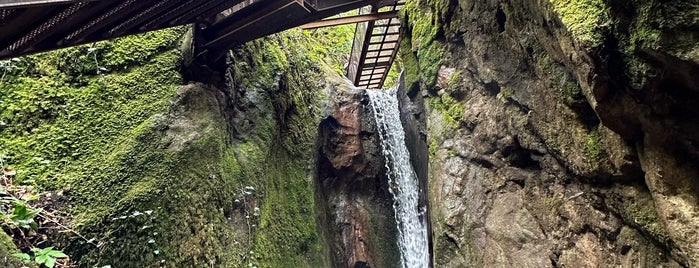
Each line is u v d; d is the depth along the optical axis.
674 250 2.71
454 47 5.75
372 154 9.32
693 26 2.04
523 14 3.74
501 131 4.70
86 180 4.21
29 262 3.26
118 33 4.25
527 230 4.29
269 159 6.78
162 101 5.18
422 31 6.50
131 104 5.00
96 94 4.88
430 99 6.29
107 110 4.83
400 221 9.30
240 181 5.71
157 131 4.89
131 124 4.84
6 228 3.58
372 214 8.99
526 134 4.23
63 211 3.94
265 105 6.85
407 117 9.09
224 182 5.34
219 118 5.66
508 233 4.46
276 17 5.23
